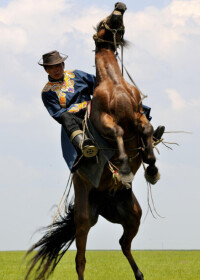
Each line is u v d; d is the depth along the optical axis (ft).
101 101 39.52
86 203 41.29
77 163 40.37
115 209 42.65
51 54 42.80
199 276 55.88
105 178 40.42
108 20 41.57
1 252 118.32
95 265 70.74
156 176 39.52
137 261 78.23
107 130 38.40
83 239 41.22
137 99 39.96
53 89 42.91
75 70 44.14
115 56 41.98
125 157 37.11
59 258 46.47
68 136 41.14
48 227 46.09
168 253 108.47
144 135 38.73
